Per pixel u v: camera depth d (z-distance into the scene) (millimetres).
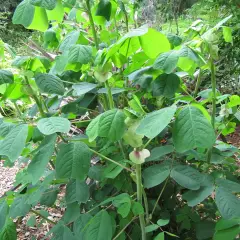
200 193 489
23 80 523
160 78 533
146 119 381
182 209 627
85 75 655
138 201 492
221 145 639
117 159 592
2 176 1358
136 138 419
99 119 411
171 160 560
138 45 499
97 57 479
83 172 448
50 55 896
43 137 514
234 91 1451
